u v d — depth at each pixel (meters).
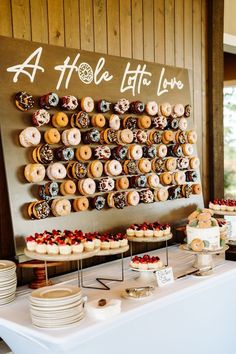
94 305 2.20
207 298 3.04
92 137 3.18
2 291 2.44
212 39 4.49
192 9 4.34
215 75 4.54
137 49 3.79
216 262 3.22
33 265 2.71
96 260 3.45
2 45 2.78
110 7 3.55
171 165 3.81
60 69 3.09
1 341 2.80
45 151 2.88
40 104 2.95
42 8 3.08
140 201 3.62
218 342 3.20
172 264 3.24
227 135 7.62
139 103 3.57
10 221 2.89
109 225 3.36
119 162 3.42
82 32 3.35
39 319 2.04
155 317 2.65
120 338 2.43
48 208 2.92
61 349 1.95
